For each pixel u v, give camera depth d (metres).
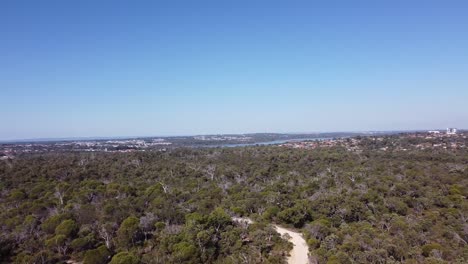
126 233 41.09
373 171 78.56
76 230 42.19
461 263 30.14
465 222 44.22
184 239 39.19
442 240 38.50
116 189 64.19
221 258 38.22
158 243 41.06
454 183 65.75
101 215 48.06
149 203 56.72
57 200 57.34
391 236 39.69
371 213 50.12
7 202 57.44
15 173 79.38
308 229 46.41
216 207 55.47
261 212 56.81
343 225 45.25
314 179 75.50
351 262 31.44
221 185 74.94
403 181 66.69
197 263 35.88
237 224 46.72
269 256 38.88
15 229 43.31
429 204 54.47
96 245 40.44
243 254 37.91
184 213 49.78
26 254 36.91
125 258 33.66
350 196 56.94
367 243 36.06
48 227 43.53
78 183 72.44
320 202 55.28
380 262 31.33
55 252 39.47
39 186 66.69
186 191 66.69
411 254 33.44
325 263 33.84
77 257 38.88
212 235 40.81
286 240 42.75
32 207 51.06
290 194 64.19
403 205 52.75
